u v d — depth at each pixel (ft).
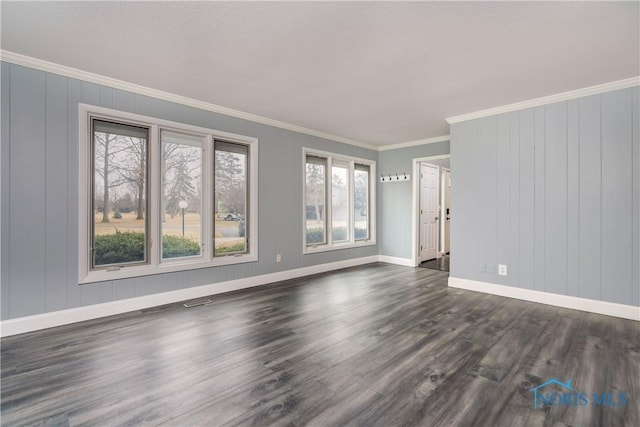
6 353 7.23
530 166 11.55
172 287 11.23
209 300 11.53
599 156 10.16
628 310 9.64
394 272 16.78
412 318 9.67
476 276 12.92
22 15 6.46
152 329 8.70
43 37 7.35
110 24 6.79
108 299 9.82
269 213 14.37
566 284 10.79
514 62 8.48
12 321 8.23
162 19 6.61
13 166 8.27
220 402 5.48
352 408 5.32
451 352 7.38
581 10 6.20
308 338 8.15
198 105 11.76
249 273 13.56
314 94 10.95
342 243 18.24
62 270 8.99
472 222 13.01
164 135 11.23
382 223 20.18
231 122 12.89
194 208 12.01
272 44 7.61
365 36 7.23
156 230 10.81
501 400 5.55
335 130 16.11
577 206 10.58
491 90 10.51
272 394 5.71
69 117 9.07
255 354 7.25
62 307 9.00
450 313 10.14
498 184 12.30
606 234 10.05
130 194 10.43
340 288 13.34
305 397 5.63
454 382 6.11
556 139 10.97
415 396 5.65
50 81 8.75
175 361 6.91
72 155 9.13
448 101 11.60
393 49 7.82
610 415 5.15
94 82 9.46
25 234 8.45
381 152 20.25
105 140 9.96
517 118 11.84
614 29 6.86
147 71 9.15
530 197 11.55
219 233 12.81
